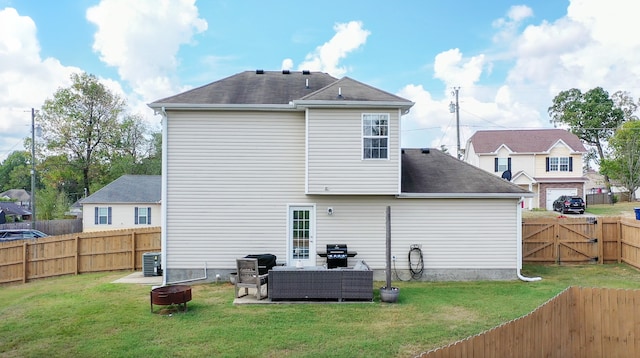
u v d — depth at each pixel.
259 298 10.37
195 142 12.75
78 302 10.68
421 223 13.05
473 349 5.55
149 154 55.53
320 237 12.91
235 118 12.84
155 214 30.75
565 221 16.06
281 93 13.79
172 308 9.78
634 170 43.22
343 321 8.66
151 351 7.04
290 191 12.88
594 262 15.93
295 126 12.91
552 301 7.30
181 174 12.74
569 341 7.74
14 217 43.12
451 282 12.82
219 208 12.78
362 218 12.98
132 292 11.77
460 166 14.75
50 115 39.81
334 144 12.23
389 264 10.46
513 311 9.30
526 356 6.54
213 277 12.73
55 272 16.77
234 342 7.41
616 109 50.69
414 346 7.18
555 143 37.00
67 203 37.78
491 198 13.09
